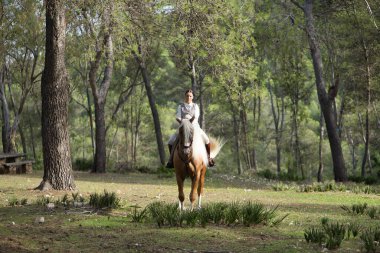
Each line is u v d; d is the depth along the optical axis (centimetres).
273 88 4562
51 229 892
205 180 2309
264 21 2672
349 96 3694
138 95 5166
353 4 2694
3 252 700
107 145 6209
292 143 4950
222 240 820
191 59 2516
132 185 1925
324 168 6291
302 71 3847
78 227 918
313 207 1309
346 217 1111
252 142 4525
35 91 4362
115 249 748
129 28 1828
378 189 1962
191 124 1075
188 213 957
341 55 3212
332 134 2616
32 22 2875
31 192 1446
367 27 2823
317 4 2777
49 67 1496
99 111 2747
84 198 1316
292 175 2845
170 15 1873
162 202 1238
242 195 1611
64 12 1511
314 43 2608
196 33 1831
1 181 1939
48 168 1520
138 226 934
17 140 5591
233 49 1975
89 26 1973
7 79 3666
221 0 1861
